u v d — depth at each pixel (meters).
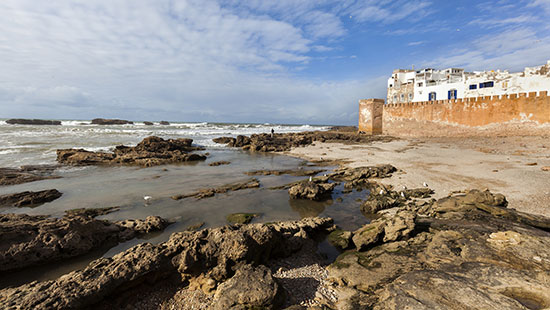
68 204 13.96
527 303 5.16
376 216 12.70
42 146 35.06
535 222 9.45
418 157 25.36
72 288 5.95
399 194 15.05
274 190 16.91
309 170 23.02
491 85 44.53
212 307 6.02
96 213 12.70
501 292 5.47
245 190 16.88
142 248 7.39
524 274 5.95
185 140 40.03
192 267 7.05
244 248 7.31
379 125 54.66
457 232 8.53
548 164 18.70
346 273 7.55
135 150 32.38
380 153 29.50
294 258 8.88
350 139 45.84
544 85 39.41
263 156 33.06
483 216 10.07
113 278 6.36
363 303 5.95
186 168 24.47
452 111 41.91
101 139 45.59
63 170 22.89
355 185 17.86
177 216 12.48
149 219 11.07
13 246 7.85
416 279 6.21
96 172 22.20
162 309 6.40
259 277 6.54
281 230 9.94
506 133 36.06
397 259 7.80
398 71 67.19
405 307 5.29
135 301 6.56
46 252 8.14
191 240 7.59
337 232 10.57
